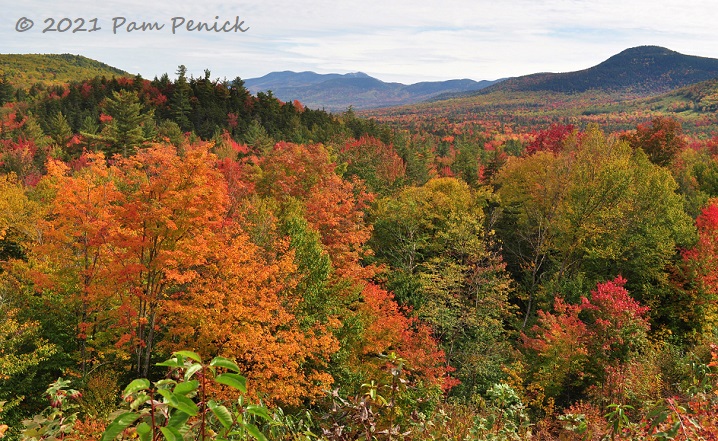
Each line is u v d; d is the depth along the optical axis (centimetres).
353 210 3419
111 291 1698
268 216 2169
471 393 2291
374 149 6594
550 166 3844
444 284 2805
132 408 187
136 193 1600
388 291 3050
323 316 2097
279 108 14138
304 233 2214
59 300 1906
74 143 7575
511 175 4553
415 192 4134
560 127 6900
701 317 2819
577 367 2034
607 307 2075
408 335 2300
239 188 2919
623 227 3162
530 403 2055
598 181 3316
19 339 1716
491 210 4391
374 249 3856
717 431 426
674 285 2955
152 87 13250
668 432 385
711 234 3045
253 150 7206
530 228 3841
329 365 2031
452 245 3331
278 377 1722
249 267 1725
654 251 3027
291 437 497
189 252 1627
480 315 2719
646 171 3506
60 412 325
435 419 654
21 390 1661
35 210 3111
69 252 1773
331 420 443
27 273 1809
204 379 222
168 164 1661
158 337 2003
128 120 7244
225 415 190
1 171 6019
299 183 3494
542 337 2403
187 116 11956
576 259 3547
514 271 4034
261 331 1636
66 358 1892
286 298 1891
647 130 5588
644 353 2022
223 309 1659
